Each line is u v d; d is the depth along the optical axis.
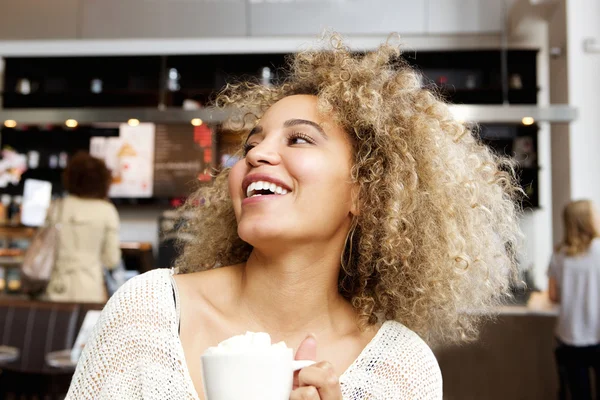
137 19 5.59
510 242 1.02
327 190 0.77
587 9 5.10
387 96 0.91
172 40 5.62
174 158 5.60
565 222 3.45
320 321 0.80
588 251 3.35
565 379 3.40
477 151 1.00
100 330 0.73
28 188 5.54
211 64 5.80
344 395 0.74
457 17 5.45
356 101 0.84
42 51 5.70
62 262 3.33
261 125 0.83
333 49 0.96
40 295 3.35
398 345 0.80
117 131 5.75
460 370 3.48
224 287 0.80
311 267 0.77
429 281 0.90
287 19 5.48
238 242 1.02
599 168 5.00
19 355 2.88
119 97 5.90
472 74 5.75
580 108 5.07
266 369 0.50
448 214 0.91
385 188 0.87
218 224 1.03
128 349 0.71
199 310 0.77
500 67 5.68
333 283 0.82
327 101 0.81
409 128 0.91
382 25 5.43
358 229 0.88
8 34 5.67
